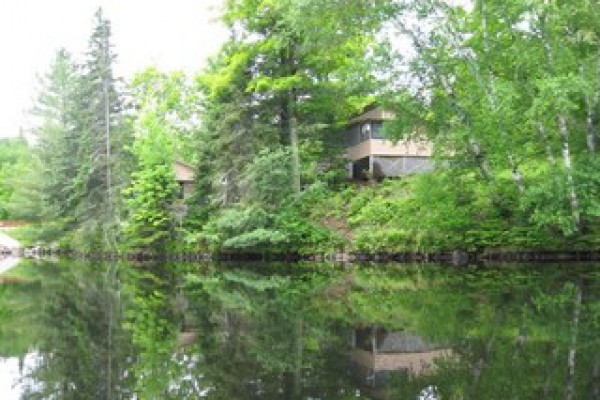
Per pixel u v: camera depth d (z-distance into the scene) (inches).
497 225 850.1
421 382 219.6
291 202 1109.1
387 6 746.2
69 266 1112.2
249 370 248.1
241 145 1147.3
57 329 363.6
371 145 1347.2
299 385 222.1
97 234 1531.7
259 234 1049.5
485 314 366.3
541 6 684.7
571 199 732.7
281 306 452.1
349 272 775.7
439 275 675.4
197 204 1310.3
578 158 743.7
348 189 1184.2
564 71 705.0
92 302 509.4
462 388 206.8
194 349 294.5
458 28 772.6
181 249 1294.3
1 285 695.7
